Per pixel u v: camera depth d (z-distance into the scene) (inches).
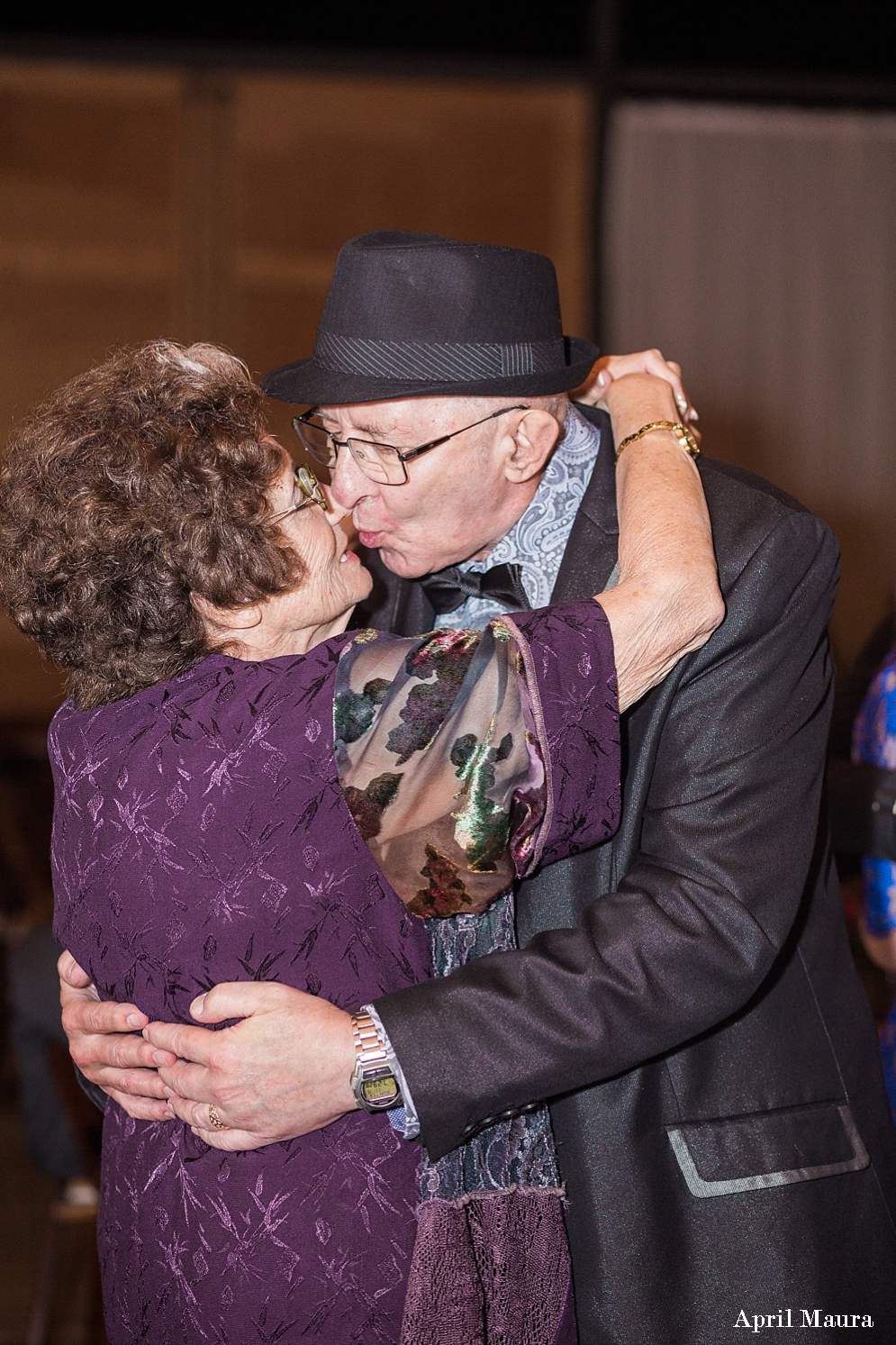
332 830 42.4
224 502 43.2
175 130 235.6
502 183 248.2
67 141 232.4
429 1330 42.8
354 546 59.4
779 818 47.3
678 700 48.3
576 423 54.6
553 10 246.7
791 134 262.2
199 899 42.7
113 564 42.6
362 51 240.2
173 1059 43.7
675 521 47.4
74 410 44.1
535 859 43.9
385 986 43.8
